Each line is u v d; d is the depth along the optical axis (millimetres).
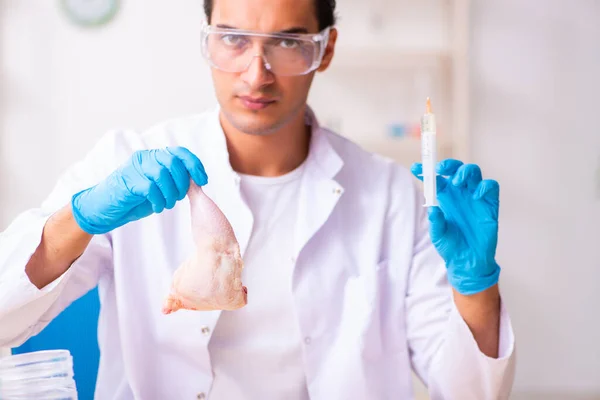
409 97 4129
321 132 1785
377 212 1778
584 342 4266
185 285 1253
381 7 4117
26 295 1349
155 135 1785
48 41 4004
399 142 3975
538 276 4262
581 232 4250
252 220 1646
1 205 4016
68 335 1763
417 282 1743
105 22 4027
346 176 1808
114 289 1700
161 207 1294
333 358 1659
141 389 1614
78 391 1763
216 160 1689
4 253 1365
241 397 1623
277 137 1680
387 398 1704
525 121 4223
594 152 4227
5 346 1483
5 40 3982
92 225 1339
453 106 4086
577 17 4188
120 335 1646
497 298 1545
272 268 1663
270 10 1462
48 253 1375
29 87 4008
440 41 4145
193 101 4086
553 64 4199
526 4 4188
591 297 4254
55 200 1614
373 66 4105
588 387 4270
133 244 1666
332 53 1725
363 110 4141
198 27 4066
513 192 4238
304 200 1705
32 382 1216
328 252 1712
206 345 1581
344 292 1699
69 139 4039
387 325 1725
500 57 4199
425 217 1831
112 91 4051
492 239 1472
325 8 1573
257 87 1459
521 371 4262
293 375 1652
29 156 4020
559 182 4234
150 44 4055
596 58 4199
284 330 1648
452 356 1547
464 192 1486
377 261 1731
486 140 4227
